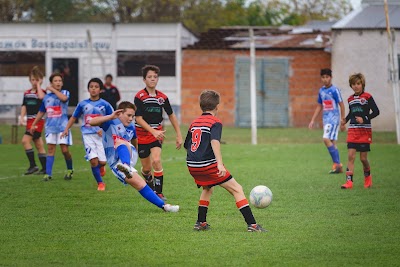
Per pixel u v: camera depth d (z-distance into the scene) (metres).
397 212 30.30
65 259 22.05
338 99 45.88
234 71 96.75
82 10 126.12
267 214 29.75
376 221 28.16
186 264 21.38
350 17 91.31
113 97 75.00
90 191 37.34
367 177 38.34
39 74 44.81
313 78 95.62
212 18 136.62
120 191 37.31
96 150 37.81
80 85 99.06
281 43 97.06
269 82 96.12
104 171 43.38
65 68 99.62
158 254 22.64
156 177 34.28
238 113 97.25
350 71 87.75
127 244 24.11
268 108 96.31
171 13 135.62
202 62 97.06
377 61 87.00
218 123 25.52
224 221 28.23
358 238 24.92
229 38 97.81
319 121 95.50
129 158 29.39
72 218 29.08
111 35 98.75
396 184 39.62
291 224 27.50
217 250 23.12
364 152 37.84
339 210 30.80
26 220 28.69
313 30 101.62
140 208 31.61
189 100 97.31
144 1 134.12
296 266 21.11
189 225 27.42
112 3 134.62
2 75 100.88
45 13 122.12
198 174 25.78
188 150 26.00
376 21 89.12
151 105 34.56
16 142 72.38
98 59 99.25
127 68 99.06
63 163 53.22
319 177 43.03
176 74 97.25
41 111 43.03
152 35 98.06
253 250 23.12
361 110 37.78
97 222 28.16
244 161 53.00
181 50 97.25
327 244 23.97
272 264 21.34
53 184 40.38
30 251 23.16
